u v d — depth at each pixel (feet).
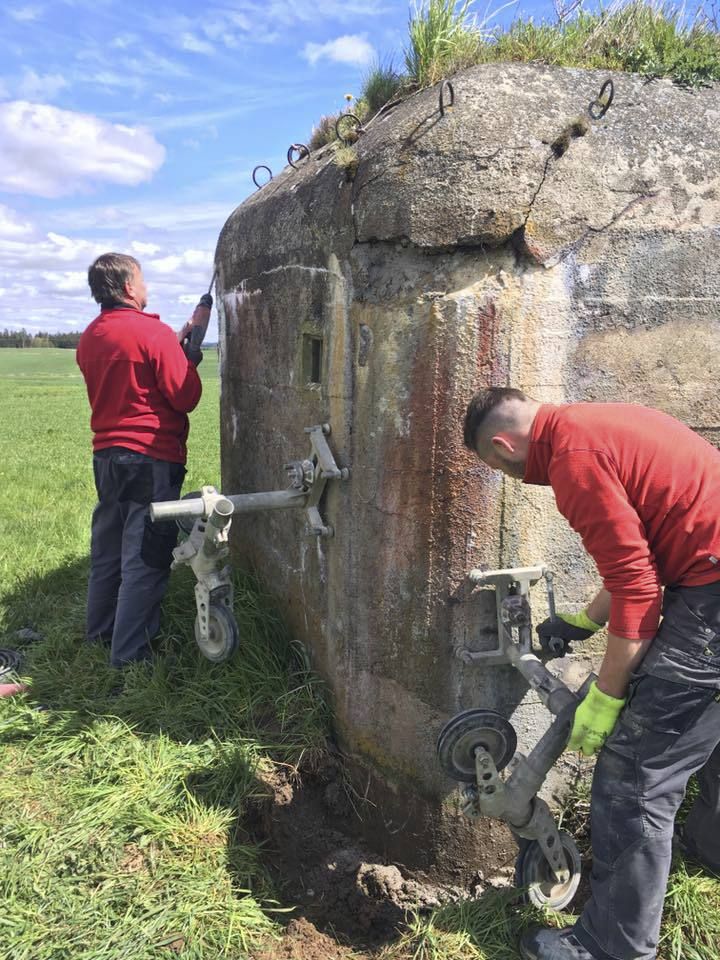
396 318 8.21
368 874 8.87
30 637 14.12
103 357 11.53
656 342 8.25
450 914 8.07
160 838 8.70
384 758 9.17
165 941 7.45
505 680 8.45
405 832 9.02
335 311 9.32
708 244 8.23
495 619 8.33
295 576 11.44
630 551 6.11
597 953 6.88
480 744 7.73
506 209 7.62
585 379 8.13
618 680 6.34
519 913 7.95
